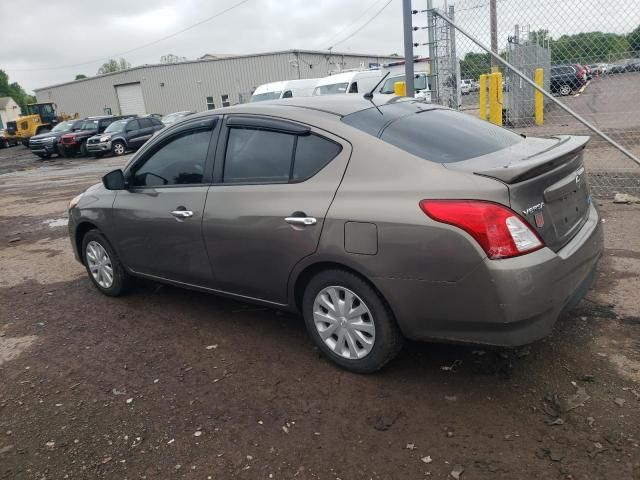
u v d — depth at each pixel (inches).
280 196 135.5
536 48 518.6
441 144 129.4
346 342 133.3
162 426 120.2
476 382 126.2
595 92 476.1
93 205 190.9
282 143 139.6
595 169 336.2
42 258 269.7
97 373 146.2
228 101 1781.5
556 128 497.7
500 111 519.5
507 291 106.1
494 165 119.3
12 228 354.9
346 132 129.9
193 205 155.1
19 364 155.2
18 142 1525.6
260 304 150.6
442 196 111.8
